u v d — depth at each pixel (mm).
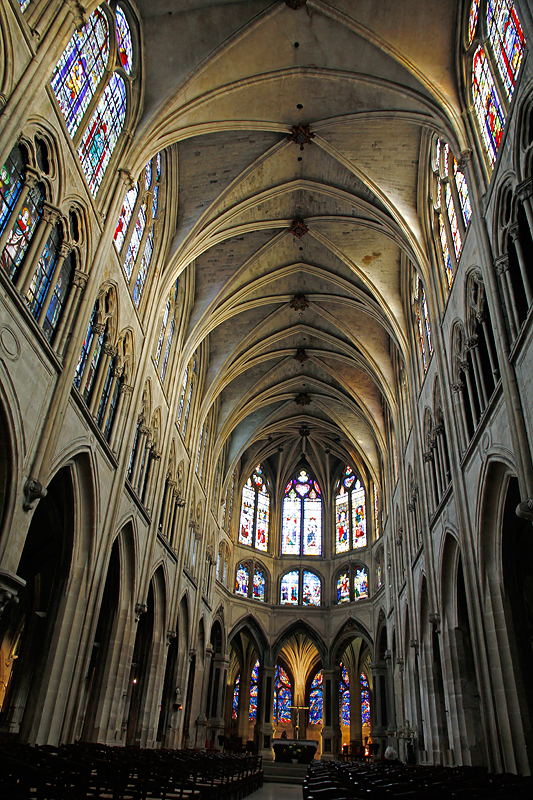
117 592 20859
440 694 23938
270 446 49312
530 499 12641
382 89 21078
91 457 16938
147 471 24141
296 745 39375
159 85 20500
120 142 19297
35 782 6691
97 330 17828
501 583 16172
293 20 20031
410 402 29188
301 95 22875
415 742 26703
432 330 22391
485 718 15578
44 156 14141
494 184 15570
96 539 17453
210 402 35312
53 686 15188
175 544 28750
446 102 19016
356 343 34812
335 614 44875
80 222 16078
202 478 36312
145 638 25734
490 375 17656
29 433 13234
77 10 13984
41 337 13461
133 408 20859
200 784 10906
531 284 13969
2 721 21344
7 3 11969
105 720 19094
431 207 23578
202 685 35375
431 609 23031
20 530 12734
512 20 15055
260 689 43031
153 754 14195
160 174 24797
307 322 36562
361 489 47875
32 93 12688
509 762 14516
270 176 26500
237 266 30578
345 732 46625
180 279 29219
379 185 24781
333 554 47719
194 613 32969
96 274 16688
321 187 26938
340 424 43875
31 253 13477
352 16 19438
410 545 29000
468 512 18188
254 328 35562
